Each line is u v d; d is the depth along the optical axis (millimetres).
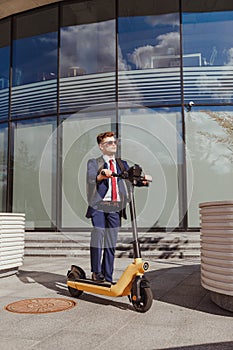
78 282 3934
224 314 3391
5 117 10977
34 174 10180
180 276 5426
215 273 3482
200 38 10016
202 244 3783
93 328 2990
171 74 9859
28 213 10039
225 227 3367
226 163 9344
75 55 10531
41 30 10969
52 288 4629
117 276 5363
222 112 9562
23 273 5832
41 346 2572
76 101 10266
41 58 10844
